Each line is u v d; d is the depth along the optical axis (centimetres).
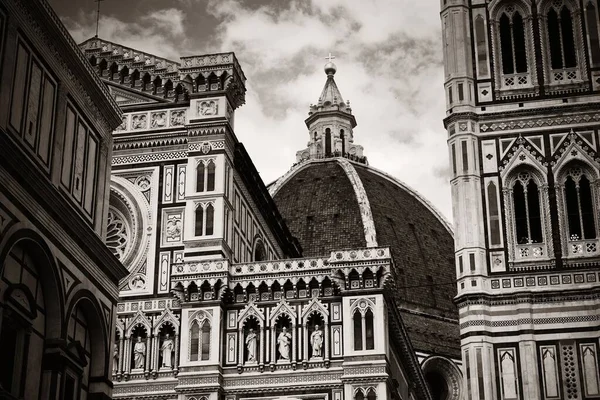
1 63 3528
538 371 6756
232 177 7556
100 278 4300
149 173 7456
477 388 6731
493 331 6900
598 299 6856
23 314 3559
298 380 6712
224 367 6831
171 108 7594
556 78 7569
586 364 6731
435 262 17400
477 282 7012
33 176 3606
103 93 4481
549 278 6988
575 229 7156
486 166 7400
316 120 19462
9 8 3616
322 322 6825
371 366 6562
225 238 7188
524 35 7750
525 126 7456
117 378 6906
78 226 4012
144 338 7000
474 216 7244
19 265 3603
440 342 15088
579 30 7662
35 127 3806
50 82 3984
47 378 3716
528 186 7338
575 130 7394
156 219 7312
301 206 17450
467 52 7744
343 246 16500
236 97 7738
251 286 6988
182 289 6975
